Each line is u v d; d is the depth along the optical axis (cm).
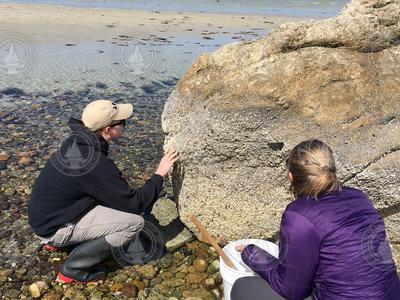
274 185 207
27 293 191
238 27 974
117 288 194
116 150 348
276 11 1368
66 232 190
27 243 224
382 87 196
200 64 221
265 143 200
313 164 129
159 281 201
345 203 128
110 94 487
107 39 760
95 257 193
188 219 224
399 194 184
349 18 205
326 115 193
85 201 189
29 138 362
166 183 297
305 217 126
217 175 213
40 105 441
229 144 205
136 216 196
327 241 124
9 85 494
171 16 1078
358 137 188
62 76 540
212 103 206
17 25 810
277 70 202
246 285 152
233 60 214
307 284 129
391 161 183
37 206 189
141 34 823
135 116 423
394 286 128
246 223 215
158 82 540
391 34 203
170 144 221
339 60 201
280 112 198
